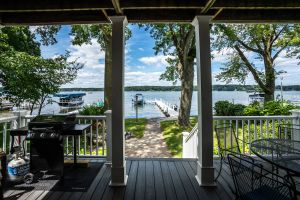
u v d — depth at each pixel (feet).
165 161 15.84
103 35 34.88
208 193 11.04
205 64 12.17
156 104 98.12
